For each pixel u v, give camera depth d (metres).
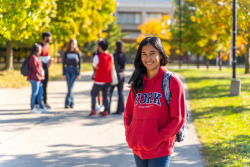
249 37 14.85
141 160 2.85
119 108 8.80
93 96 8.43
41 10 12.50
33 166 4.81
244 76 19.20
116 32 53.19
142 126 2.74
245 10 13.68
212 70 29.31
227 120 7.52
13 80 16.64
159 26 45.38
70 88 9.60
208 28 20.06
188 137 6.29
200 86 15.11
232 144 5.62
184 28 32.19
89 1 22.44
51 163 4.94
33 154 5.36
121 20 80.94
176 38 34.34
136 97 2.84
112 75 8.34
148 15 80.88
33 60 8.66
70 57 9.51
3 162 4.97
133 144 2.77
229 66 34.31
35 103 9.52
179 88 2.70
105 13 29.11
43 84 9.47
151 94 2.76
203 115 8.32
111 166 4.82
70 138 6.37
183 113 2.71
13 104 10.18
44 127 7.26
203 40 27.05
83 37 27.91
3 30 11.75
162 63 2.85
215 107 9.27
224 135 6.27
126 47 57.66
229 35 19.86
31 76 8.77
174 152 5.39
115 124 7.61
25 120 7.91
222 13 16.12
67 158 5.17
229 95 11.52
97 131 6.94
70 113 8.92
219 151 5.28
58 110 9.35
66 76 9.57
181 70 30.41
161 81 2.75
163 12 80.50
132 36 80.44
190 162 4.87
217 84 15.27
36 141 6.13
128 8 80.19
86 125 7.50
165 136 2.67
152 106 2.73
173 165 4.75
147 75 2.88
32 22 11.84
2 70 21.55
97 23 25.69
